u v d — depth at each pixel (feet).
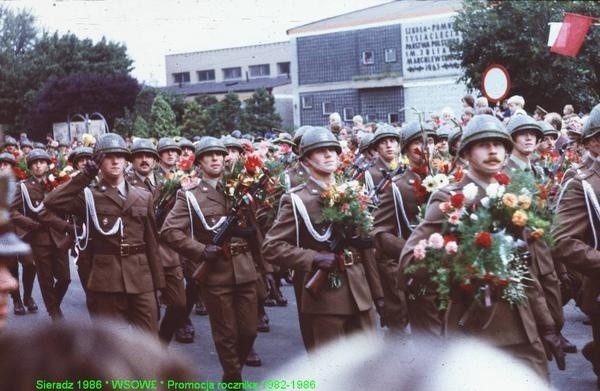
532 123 23.36
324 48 164.86
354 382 3.98
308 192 19.88
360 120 53.36
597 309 20.10
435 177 18.48
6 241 5.27
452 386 3.98
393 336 5.15
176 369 3.70
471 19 91.45
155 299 23.84
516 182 15.67
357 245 19.35
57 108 176.86
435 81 149.38
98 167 22.99
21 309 34.55
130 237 23.49
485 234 14.28
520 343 14.79
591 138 20.07
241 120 155.02
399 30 153.07
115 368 3.54
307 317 19.60
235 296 23.04
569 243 19.07
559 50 55.67
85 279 23.81
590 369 23.79
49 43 194.08
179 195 24.39
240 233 23.04
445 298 14.60
